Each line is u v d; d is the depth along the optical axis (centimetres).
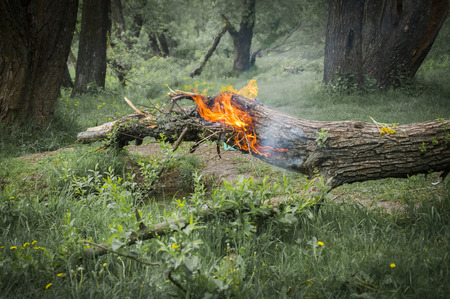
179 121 483
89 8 1405
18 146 681
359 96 1302
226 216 344
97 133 583
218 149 472
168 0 2530
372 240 326
